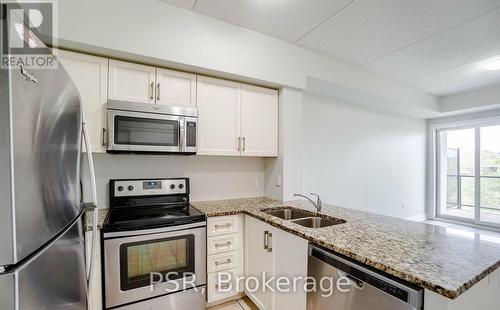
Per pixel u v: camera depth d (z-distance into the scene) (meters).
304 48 2.52
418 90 3.75
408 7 1.84
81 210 1.25
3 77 0.63
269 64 2.30
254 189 2.73
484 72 3.07
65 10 1.53
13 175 0.64
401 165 4.38
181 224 1.76
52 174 0.88
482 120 4.13
